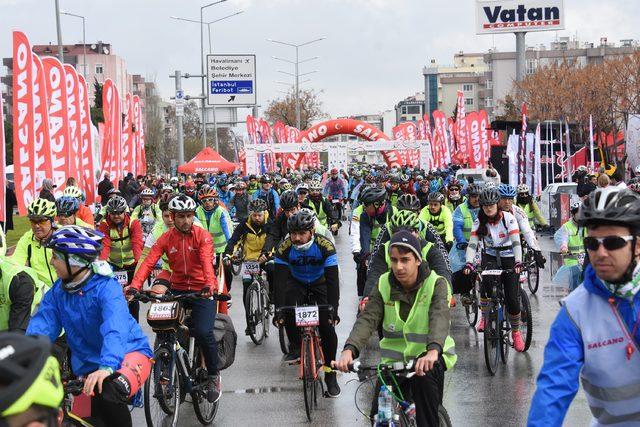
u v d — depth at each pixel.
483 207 11.37
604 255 3.83
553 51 148.12
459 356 12.16
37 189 20.64
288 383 10.85
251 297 13.56
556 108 64.06
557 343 3.99
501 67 156.75
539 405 3.89
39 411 2.41
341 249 28.59
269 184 25.97
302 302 10.08
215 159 49.72
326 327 9.72
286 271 9.98
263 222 14.06
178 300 8.91
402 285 6.29
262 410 9.54
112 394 5.80
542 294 18.05
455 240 14.23
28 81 20.34
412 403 6.23
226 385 10.79
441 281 6.30
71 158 24.17
